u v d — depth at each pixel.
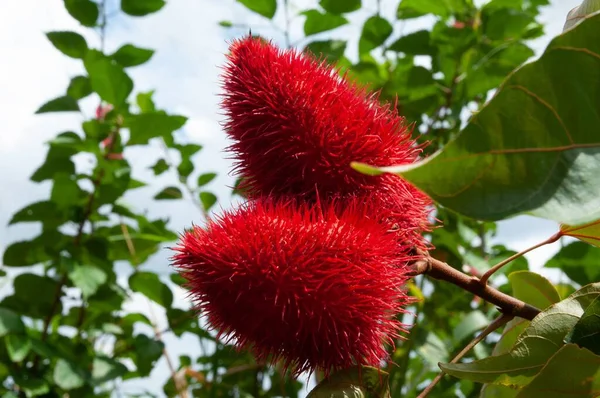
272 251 0.16
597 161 0.12
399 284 0.17
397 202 0.18
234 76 0.19
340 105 0.18
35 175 0.32
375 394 0.17
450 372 0.17
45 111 0.31
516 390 0.19
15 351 0.27
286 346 0.17
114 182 0.30
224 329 0.17
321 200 0.18
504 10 0.33
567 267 0.29
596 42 0.12
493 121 0.12
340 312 0.16
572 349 0.16
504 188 0.12
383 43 0.34
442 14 0.34
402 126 0.19
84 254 0.30
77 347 0.31
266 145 0.18
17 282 0.30
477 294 0.18
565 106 0.12
